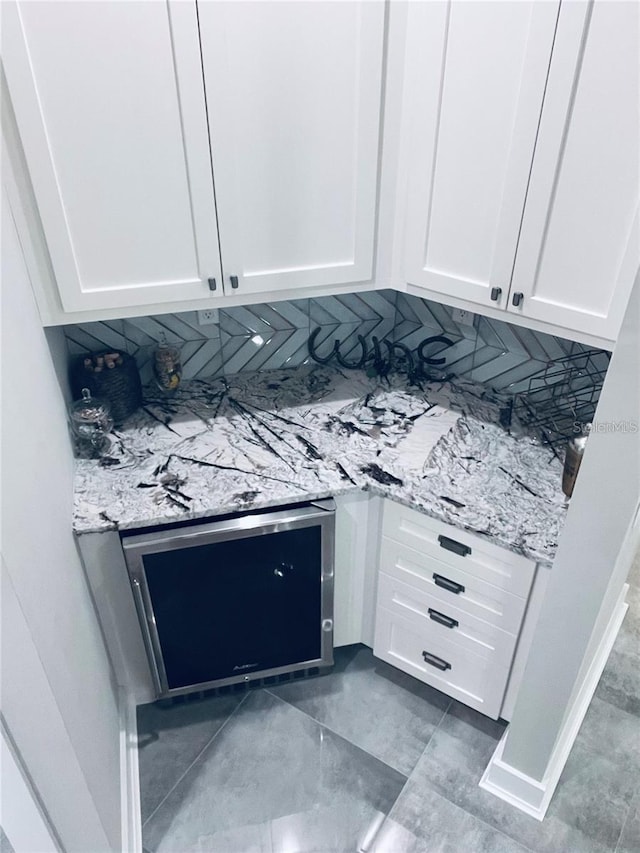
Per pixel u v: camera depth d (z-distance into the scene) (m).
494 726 2.21
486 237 1.76
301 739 2.17
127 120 1.56
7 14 1.36
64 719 1.29
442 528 1.88
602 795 2.02
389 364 2.48
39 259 1.66
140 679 2.17
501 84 1.56
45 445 1.54
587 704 2.25
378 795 2.02
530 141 1.57
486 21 1.52
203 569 1.90
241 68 1.58
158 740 2.16
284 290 1.94
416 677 2.31
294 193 1.79
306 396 2.35
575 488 1.39
